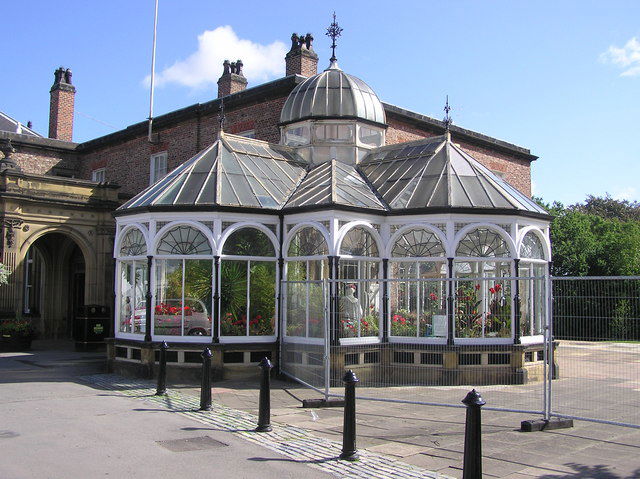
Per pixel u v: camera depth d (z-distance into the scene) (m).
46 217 21.45
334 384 13.02
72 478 6.52
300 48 23.42
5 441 8.02
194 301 13.93
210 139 23.92
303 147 18.23
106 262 22.64
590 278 9.04
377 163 17.41
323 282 11.48
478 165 16.05
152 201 14.33
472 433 6.07
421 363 13.74
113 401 11.07
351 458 7.31
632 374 9.41
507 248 13.99
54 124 31.61
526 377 13.48
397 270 14.49
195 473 6.75
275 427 9.07
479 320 13.85
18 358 18.05
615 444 8.30
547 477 6.80
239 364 13.88
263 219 14.50
